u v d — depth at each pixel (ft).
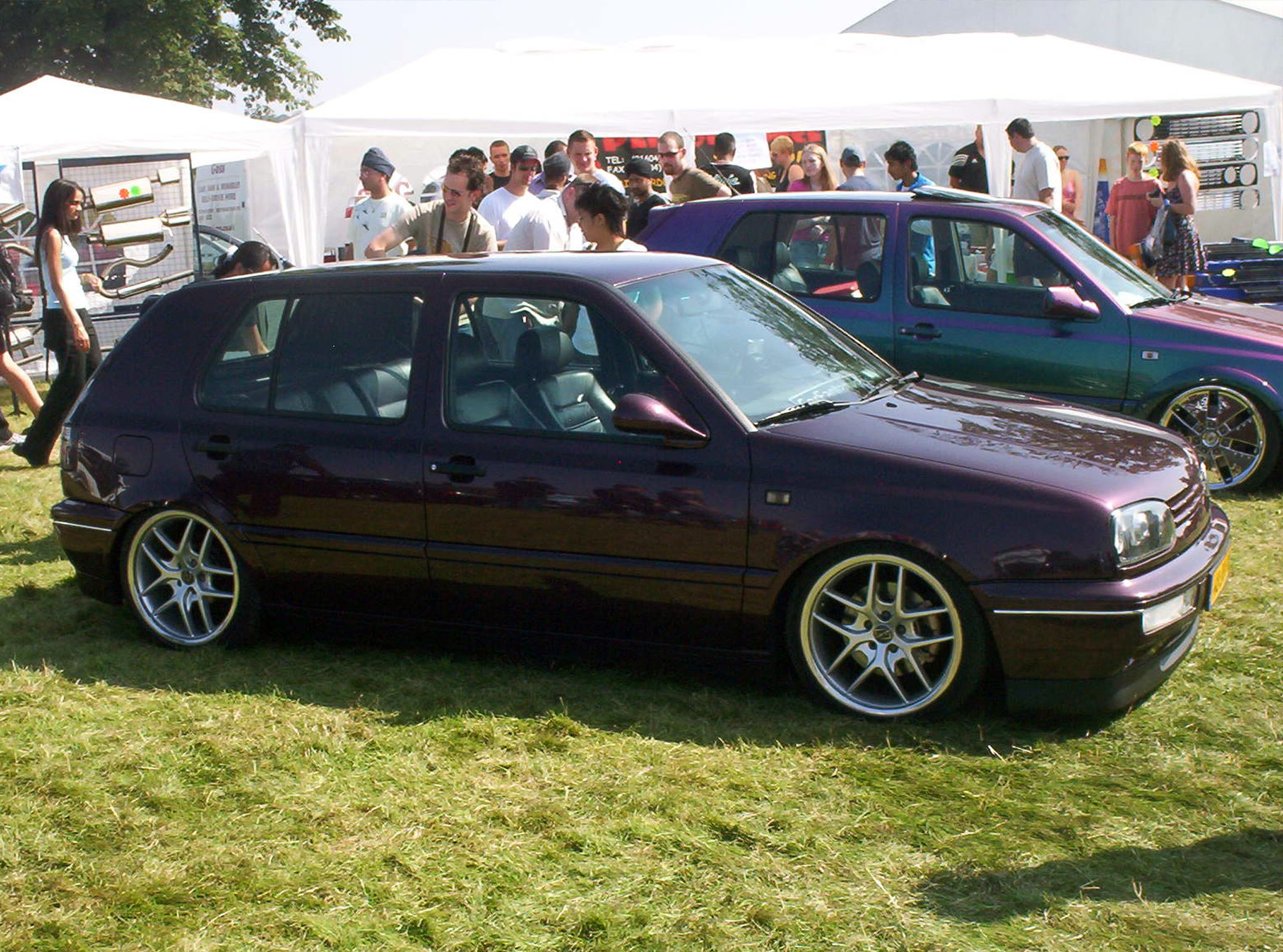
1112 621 13.32
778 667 14.85
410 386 15.90
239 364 16.97
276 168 45.06
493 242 27.91
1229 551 15.31
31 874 11.59
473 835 12.05
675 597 14.71
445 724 14.48
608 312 15.33
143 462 17.12
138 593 17.54
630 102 45.50
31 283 43.27
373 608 16.29
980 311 24.85
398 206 33.14
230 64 127.54
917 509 13.80
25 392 32.60
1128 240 41.47
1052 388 24.53
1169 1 66.03
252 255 22.75
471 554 15.44
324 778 13.30
